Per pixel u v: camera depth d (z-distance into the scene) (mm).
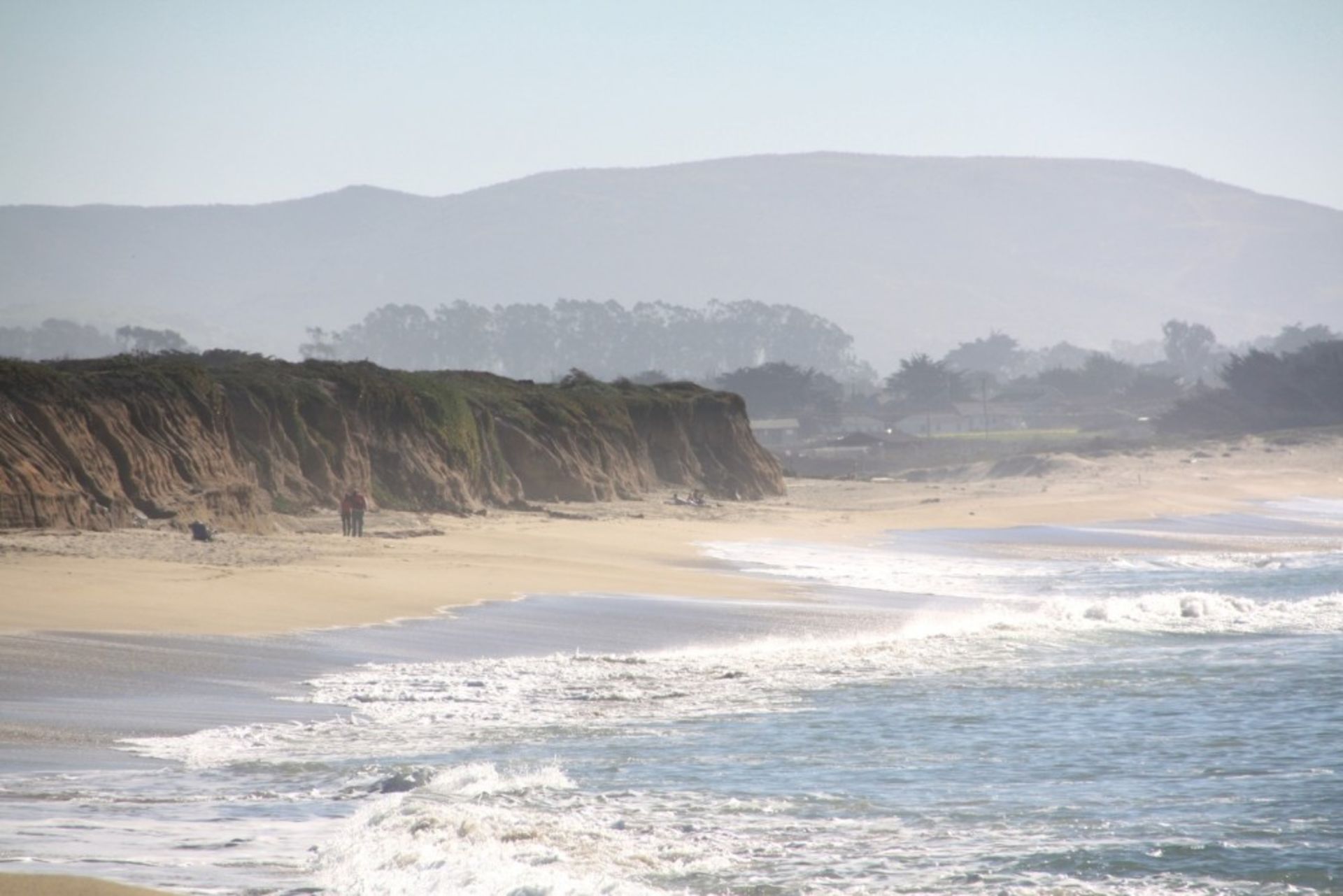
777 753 42781
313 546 99062
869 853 31406
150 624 60688
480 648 62562
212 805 33031
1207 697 53969
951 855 31188
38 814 30938
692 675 57781
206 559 83875
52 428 94375
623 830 32625
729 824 33719
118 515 94625
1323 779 39562
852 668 60812
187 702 46500
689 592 90750
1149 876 29984
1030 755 43000
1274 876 29938
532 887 26203
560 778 38000
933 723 47875
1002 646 69188
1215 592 104500
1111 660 64625
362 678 53250
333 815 32406
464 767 37781
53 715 42750
